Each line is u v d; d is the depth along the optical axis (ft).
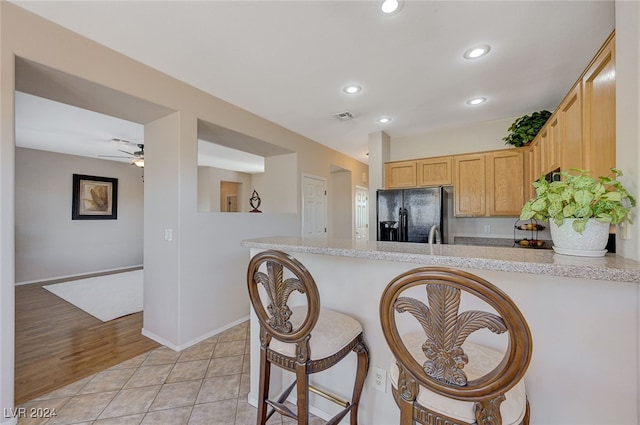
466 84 8.52
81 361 7.51
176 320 8.23
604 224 3.34
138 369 7.13
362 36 6.25
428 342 2.67
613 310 3.27
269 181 14.32
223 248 9.70
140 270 19.74
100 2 5.20
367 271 4.84
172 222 8.36
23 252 16.14
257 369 5.71
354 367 5.03
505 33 6.13
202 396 6.06
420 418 2.85
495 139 11.94
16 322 10.28
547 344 3.57
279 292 3.78
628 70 3.54
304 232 13.99
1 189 4.96
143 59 7.13
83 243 18.52
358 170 20.07
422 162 13.01
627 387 3.21
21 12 5.31
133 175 21.21
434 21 5.75
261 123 11.35
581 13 5.49
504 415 2.67
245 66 7.50
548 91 9.01
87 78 6.24
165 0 5.17
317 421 5.30
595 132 5.12
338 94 9.22
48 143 15.11
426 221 11.46
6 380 4.99
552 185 3.64
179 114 8.20
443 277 2.42
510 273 3.74
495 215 11.41
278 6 5.35
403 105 10.17
